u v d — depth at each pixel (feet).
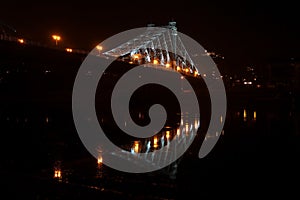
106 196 36.60
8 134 74.90
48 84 121.19
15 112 105.81
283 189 41.34
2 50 88.02
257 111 146.72
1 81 111.96
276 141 73.67
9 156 53.88
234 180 44.50
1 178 41.73
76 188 38.73
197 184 42.34
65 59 110.01
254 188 41.47
